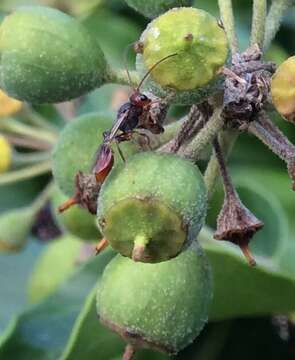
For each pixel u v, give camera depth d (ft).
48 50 0.28
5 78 0.29
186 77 0.25
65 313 0.37
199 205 0.25
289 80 0.26
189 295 0.27
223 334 0.39
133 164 0.25
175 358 0.39
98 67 0.29
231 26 0.28
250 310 0.36
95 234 0.36
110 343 0.34
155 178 0.25
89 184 0.28
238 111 0.26
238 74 0.26
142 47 0.25
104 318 0.27
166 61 0.25
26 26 0.28
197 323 0.27
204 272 0.27
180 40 0.25
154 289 0.27
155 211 0.24
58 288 0.38
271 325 0.39
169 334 0.27
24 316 0.37
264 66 0.27
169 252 0.25
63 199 0.37
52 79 0.28
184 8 0.25
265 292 0.35
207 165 0.29
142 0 0.29
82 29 0.29
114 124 0.27
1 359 0.36
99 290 0.27
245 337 0.39
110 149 0.26
